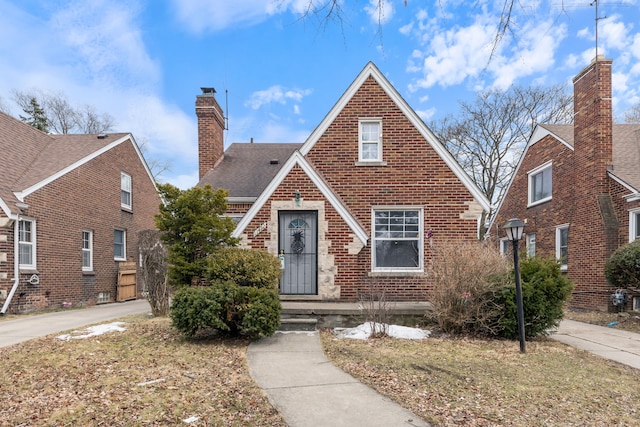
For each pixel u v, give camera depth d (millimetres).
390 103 10391
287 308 8250
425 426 3660
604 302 11531
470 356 6180
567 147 13562
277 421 3736
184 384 4723
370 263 10000
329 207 9477
